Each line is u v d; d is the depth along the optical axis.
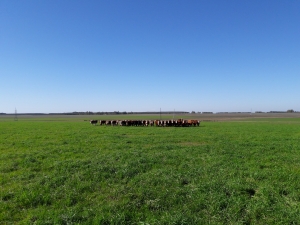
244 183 9.03
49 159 13.48
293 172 10.66
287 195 8.00
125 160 12.96
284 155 15.04
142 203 7.30
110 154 14.70
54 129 37.53
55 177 9.62
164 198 7.57
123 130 34.88
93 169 10.95
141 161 12.73
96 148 17.22
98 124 53.41
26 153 15.23
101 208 6.79
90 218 6.21
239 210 6.71
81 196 7.76
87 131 33.06
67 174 10.16
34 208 6.97
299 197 7.69
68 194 7.84
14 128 40.22
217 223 6.04
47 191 8.15
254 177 9.94
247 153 15.48
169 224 5.89
